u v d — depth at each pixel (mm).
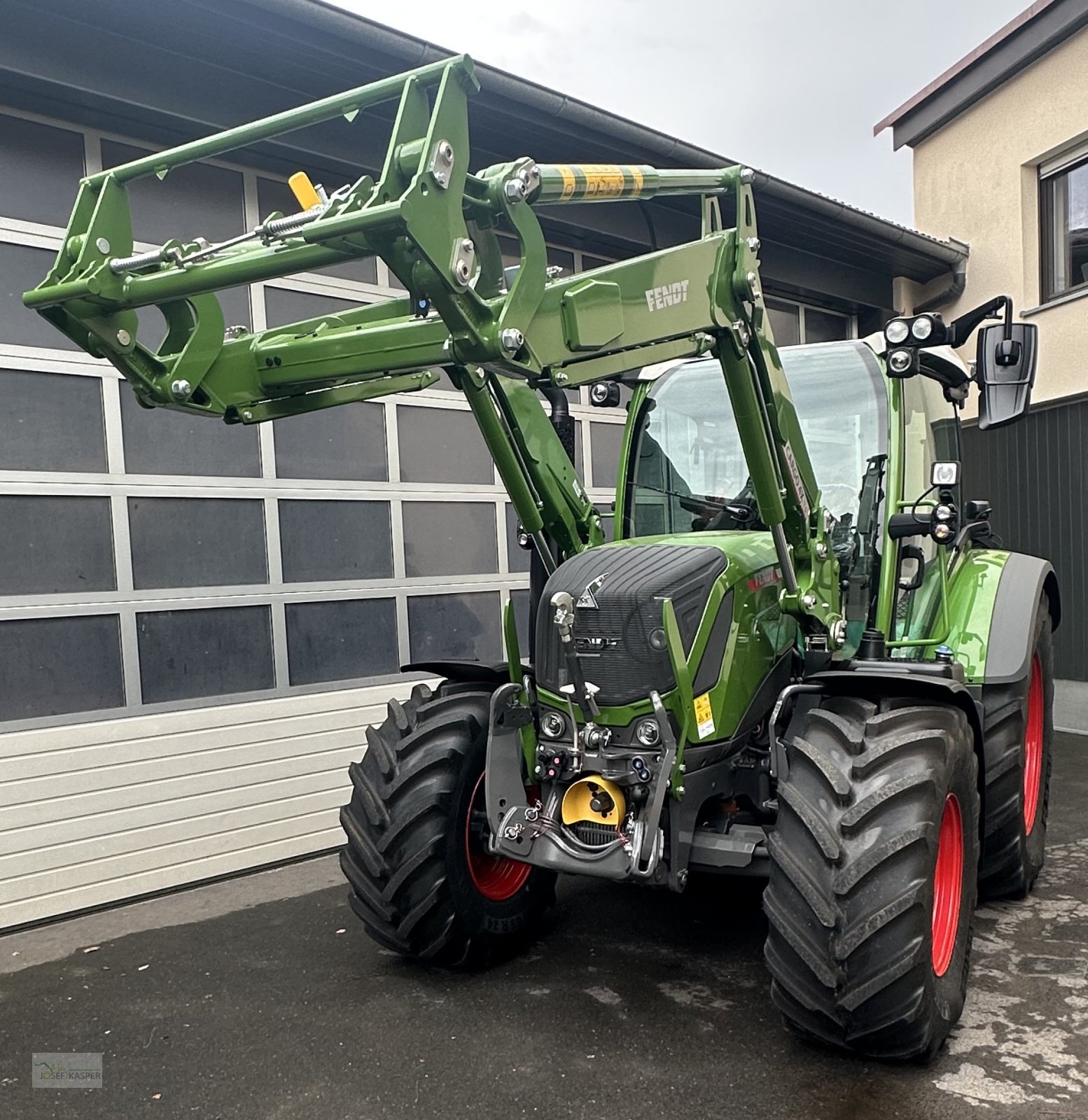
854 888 2240
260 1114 2283
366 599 4754
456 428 5168
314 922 3605
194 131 4148
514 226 2014
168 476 4121
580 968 3037
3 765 3641
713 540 3070
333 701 4574
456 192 1876
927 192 8062
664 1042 2541
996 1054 2422
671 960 3076
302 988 2982
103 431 3971
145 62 3869
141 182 4117
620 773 2648
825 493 3330
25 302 2117
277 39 3961
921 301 7965
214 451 4266
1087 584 6582
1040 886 3695
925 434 3590
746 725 2811
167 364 2322
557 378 2162
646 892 3709
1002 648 3367
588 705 2670
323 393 2664
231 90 4117
